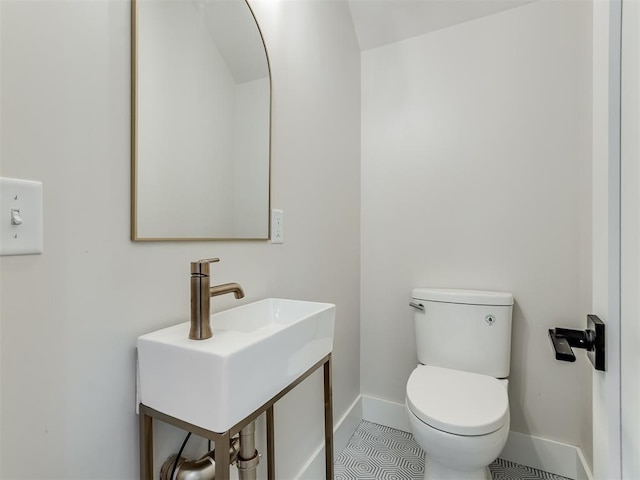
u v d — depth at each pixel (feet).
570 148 4.81
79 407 1.87
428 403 3.76
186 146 2.61
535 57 5.05
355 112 6.07
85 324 1.90
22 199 1.60
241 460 2.68
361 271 6.28
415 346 5.81
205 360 1.85
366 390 6.23
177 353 1.96
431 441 3.51
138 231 2.19
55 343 1.75
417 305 5.29
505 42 5.24
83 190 1.88
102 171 1.98
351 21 5.88
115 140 2.06
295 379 2.52
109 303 2.02
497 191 5.26
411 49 5.94
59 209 1.77
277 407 3.66
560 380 4.82
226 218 3.01
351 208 5.87
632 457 1.50
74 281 1.84
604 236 1.76
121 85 2.10
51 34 1.73
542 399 4.93
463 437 3.32
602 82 1.81
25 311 1.63
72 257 1.83
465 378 4.42
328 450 3.22
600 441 1.87
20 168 1.60
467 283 5.45
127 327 2.13
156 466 2.30
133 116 2.16
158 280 2.35
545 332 4.92
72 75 1.83
